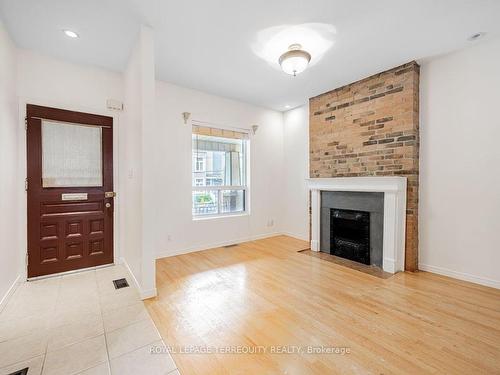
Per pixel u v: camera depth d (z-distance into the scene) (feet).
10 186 7.50
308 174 14.51
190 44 8.13
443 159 9.01
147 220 7.30
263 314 6.49
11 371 4.50
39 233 8.69
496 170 7.92
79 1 6.13
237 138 14.25
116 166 10.17
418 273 9.30
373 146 10.46
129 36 7.70
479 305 6.90
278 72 10.23
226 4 6.25
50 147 8.87
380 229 9.98
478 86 8.21
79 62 9.37
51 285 8.16
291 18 6.82
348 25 7.12
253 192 14.79
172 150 11.63
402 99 9.50
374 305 6.95
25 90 8.40
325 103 12.50
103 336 5.54
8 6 6.27
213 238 13.11
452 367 4.62
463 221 8.61
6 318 6.21
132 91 8.43
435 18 6.81
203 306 6.89
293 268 9.96
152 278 7.41
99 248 9.86
